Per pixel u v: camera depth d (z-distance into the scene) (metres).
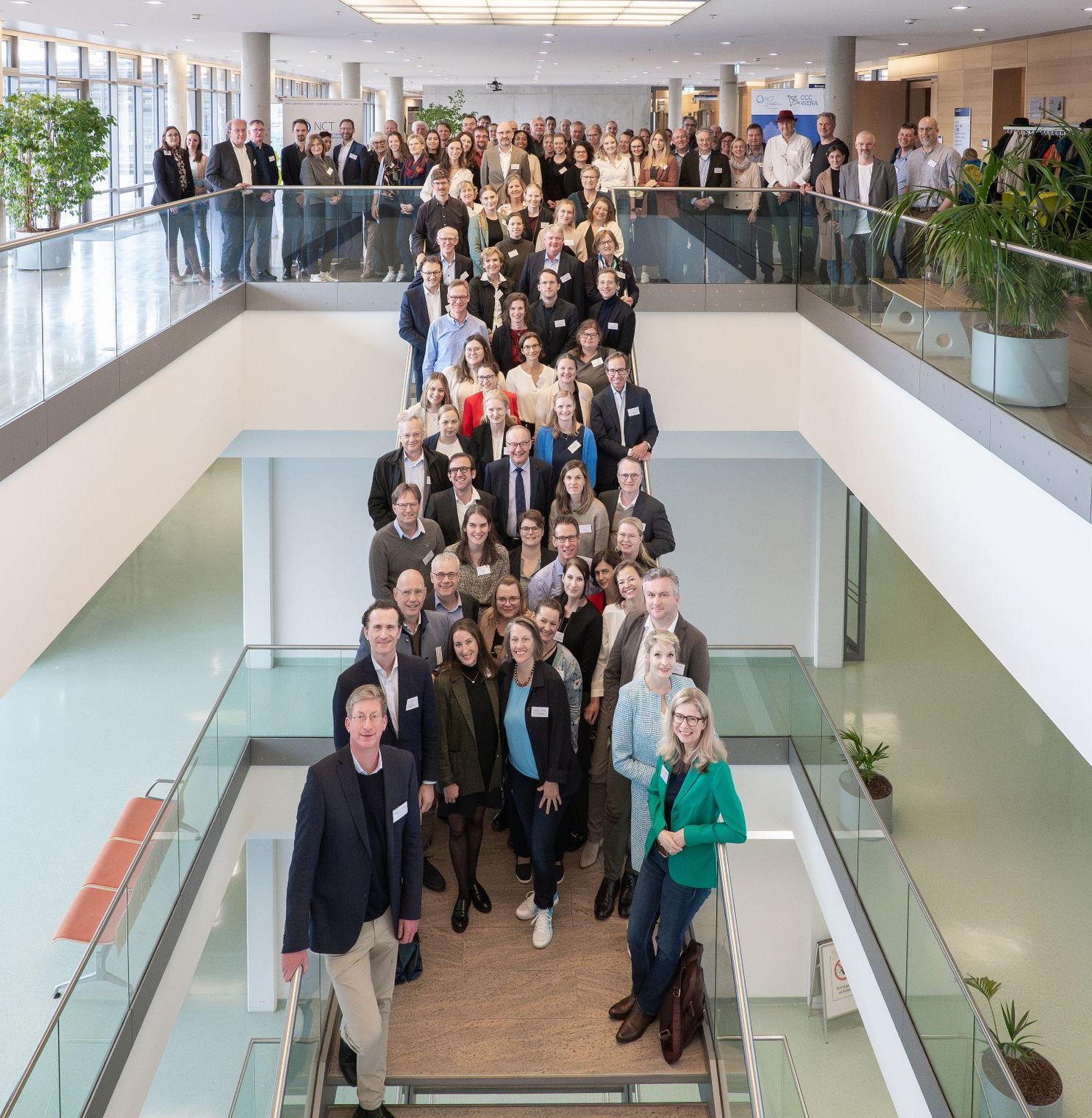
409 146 14.24
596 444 8.62
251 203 12.63
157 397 9.54
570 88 44.12
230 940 14.96
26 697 15.58
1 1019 9.67
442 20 17.61
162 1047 7.16
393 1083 5.20
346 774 4.80
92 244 7.85
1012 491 6.57
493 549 7.09
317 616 15.98
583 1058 5.33
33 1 15.36
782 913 13.55
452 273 10.62
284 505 15.75
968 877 11.23
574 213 11.02
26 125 16.45
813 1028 13.18
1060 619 5.95
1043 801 12.54
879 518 9.43
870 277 9.63
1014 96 20.53
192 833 8.03
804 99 22.00
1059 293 5.87
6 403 6.52
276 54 25.25
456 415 8.30
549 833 5.83
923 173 11.79
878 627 17.78
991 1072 5.81
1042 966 9.95
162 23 18.14
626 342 10.31
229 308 12.05
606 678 6.36
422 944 6.00
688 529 15.70
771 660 9.67
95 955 5.98
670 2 15.34
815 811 9.02
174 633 17.88
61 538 7.36
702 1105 5.26
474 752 5.95
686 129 16.19
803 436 13.54
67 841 12.21
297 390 12.96
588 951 5.96
